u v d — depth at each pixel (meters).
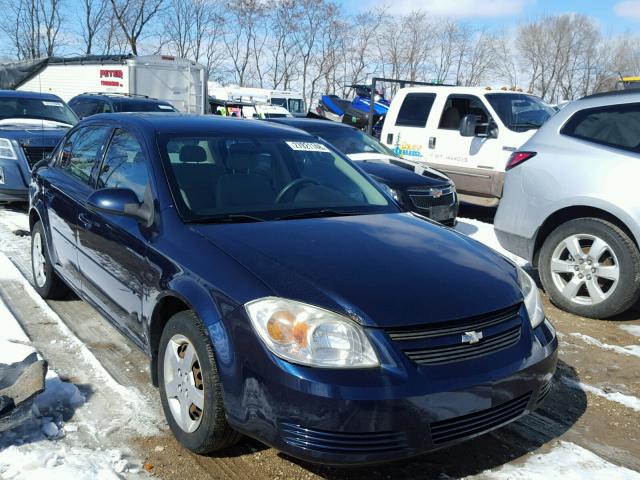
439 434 2.67
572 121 5.58
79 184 4.61
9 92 10.79
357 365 2.60
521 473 3.07
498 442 3.38
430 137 10.64
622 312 5.40
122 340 4.55
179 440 3.15
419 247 3.36
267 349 2.65
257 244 3.16
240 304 2.78
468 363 2.76
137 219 3.60
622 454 3.32
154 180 3.67
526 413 3.00
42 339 4.48
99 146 4.56
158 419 3.44
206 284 2.95
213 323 2.84
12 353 3.98
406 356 2.66
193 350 3.04
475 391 2.71
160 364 3.28
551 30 33.03
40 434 3.20
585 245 5.41
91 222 4.13
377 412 2.54
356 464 2.57
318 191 4.07
